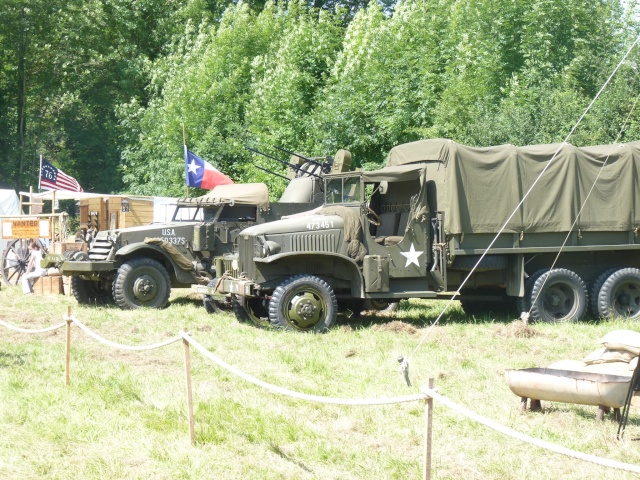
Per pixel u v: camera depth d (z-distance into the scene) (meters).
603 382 6.77
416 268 12.78
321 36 28.88
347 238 12.61
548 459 6.14
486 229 12.66
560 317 13.16
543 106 20.88
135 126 36.03
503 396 8.03
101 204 20.22
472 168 12.62
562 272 13.05
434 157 12.80
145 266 15.23
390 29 25.55
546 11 24.36
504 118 20.73
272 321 12.04
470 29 24.61
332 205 13.32
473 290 14.21
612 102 20.55
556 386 6.98
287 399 7.91
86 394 8.06
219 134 30.58
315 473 5.82
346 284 12.76
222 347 10.88
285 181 26.89
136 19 41.25
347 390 8.32
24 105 39.88
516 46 24.81
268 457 6.19
